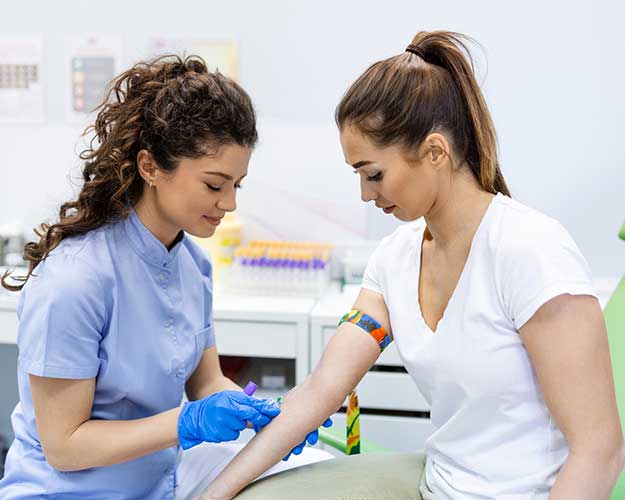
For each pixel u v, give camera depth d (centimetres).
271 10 233
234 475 110
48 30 241
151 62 115
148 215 116
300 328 199
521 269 92
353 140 98
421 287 109
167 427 112
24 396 118
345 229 240
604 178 226
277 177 241
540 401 96
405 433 199
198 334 131
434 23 227
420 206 101
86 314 109
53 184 248
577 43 221
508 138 228
